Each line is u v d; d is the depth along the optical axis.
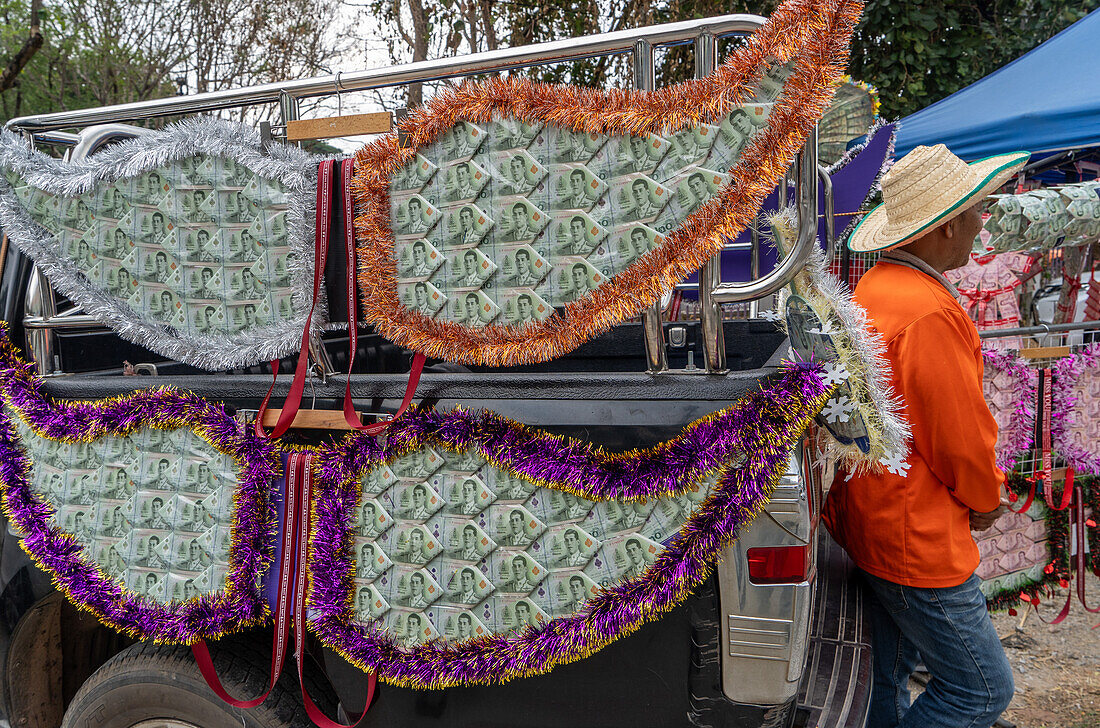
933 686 1.95
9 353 1.82
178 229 1.56
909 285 1.81
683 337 2.75
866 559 1.89
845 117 2.79
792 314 1.59
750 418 1.33
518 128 1.33
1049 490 2.99
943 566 1.77
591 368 2.96
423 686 1.52
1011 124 4.11
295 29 8.45
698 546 1.35
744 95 1.22
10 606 1.94
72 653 2.13
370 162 1.42
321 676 1.79
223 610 1.61
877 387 1.37
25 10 9.20
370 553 1.54
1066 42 4.52
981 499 1.75
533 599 1.45
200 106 1.61
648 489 1.36
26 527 1.74
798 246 1.30
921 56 6.77
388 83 1.49
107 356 2.31
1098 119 3.81
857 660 1.79
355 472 1.53
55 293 1.88
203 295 1.58
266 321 1.56
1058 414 3.01
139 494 1.67
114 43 8.62
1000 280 3.93
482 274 1.39
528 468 1.41
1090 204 2.87
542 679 1.53
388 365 2.70
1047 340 3.16
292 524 1.58
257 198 1.52
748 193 1.23
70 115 1.69
